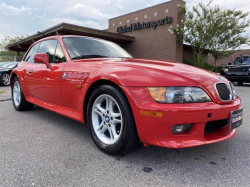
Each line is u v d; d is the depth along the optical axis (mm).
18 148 2193
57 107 2820
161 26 14539
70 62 2604
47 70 2879
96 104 2168
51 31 12523
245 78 9617
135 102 1761
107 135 2172
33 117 3496
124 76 1891
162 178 1650
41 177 1640
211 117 1758
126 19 17016
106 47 3164
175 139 1726
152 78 1793
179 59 14242
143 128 1749
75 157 1994
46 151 2125
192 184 1570
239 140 2494
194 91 1759
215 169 1801
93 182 1581
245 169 1804
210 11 13109
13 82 4047
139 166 1838
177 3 13633
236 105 1975
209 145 2332
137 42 16125
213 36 13445
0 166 1808
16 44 17344
